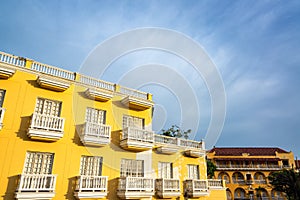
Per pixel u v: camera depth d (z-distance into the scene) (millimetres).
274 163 46938
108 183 15094
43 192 12156
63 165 13711
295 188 29406
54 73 15297
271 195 43906
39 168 13086
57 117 13938
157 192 16953
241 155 47562
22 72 14008
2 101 12945
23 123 13156
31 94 13930
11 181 11898
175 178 18078
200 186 19125
